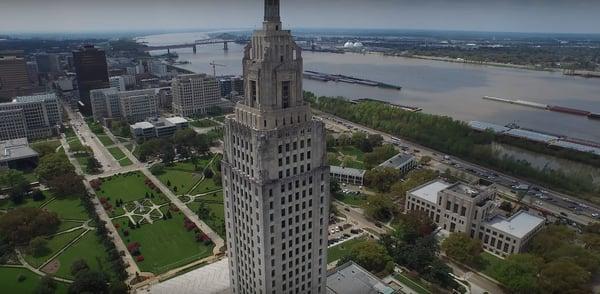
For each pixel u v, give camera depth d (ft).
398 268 622.54
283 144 369.91
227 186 429.38
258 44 364.38
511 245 650.02
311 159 396.57
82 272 557.74
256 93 369.71
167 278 595.47
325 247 447.01
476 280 604.49
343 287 526.16
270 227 385.91
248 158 380.58
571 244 624.59
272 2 352.28
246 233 418.31
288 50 367.86
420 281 590.55
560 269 542.16
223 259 633.61
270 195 374.43
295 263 424.46
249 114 377.30
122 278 589.32
